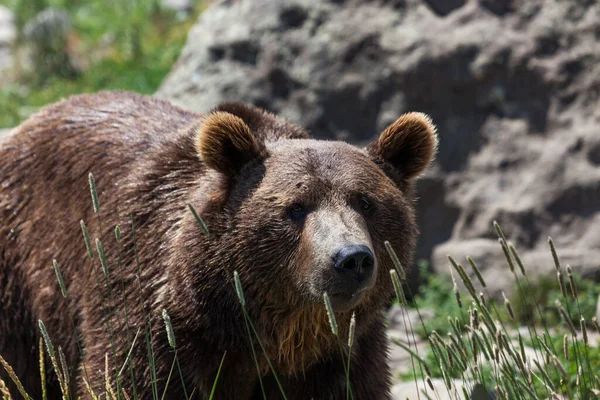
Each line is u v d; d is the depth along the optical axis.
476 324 8.45
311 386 10.12
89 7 32.50
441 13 18.19
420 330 15.51
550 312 15.62
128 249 10.09
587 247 16.81
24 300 11.07
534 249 16.94
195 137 9.86
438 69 17.70
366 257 8.51
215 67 18.72
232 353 9.58
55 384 11.20
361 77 17.95
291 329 9.57
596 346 13.30
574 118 17.52
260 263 9.21
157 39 29.64
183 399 9.52
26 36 28.72
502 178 17.42
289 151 9.50
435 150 10.12
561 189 17.14
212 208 9.49
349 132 17.97
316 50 18.16
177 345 9.48
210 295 9.41
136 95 11.98
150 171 10.40
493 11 18.11
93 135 11.15
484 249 17.02
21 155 11.42
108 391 8.50
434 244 17.50
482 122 17.78
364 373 10.09
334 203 9.05
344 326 9.66
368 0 18.41
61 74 27.98
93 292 10.20
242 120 9.75
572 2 17.89
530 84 17.72
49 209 10.99
